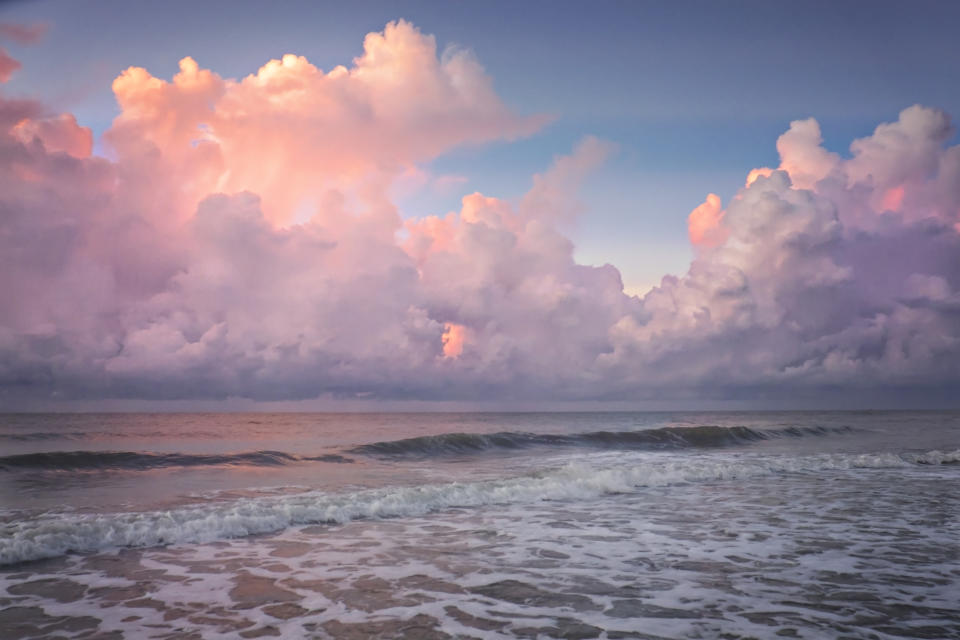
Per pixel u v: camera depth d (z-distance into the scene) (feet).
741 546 26.27
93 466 54.70
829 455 70.23
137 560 23.77
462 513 34.24
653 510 35.29
